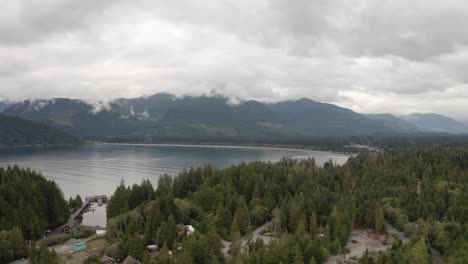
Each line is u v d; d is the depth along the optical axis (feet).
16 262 499.10
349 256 499.92
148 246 497.46
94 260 475.31
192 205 638.53
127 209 648.38
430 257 462.60
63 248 535.19
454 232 518.37
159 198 611.47
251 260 421.18
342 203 614.75
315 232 548.72
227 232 574.56
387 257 450.71
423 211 609.42
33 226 593.42
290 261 435.53
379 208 596.70
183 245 469.98
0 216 577.43
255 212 627.46
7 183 644.27
